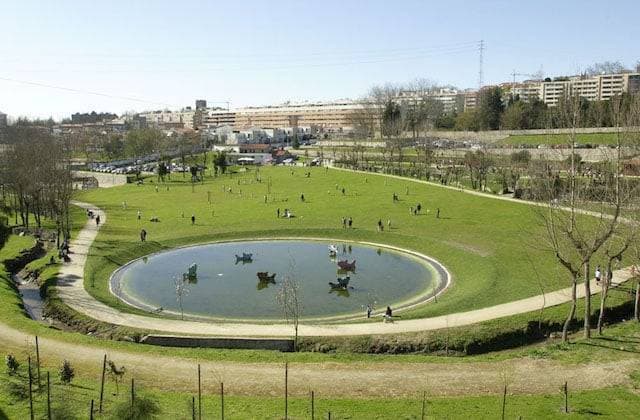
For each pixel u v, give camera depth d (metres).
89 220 115.38
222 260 87.56
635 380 40.47
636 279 61.34
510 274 71.75
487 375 41.94
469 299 62.84
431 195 128.88
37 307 64.50
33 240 95.06
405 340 51.88
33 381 39.72
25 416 33.97
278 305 65.62
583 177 99.62
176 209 126.81
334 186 150.88
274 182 165.25
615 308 58.34
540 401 37.34
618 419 34.62
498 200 116.00
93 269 78.25
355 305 65.56
